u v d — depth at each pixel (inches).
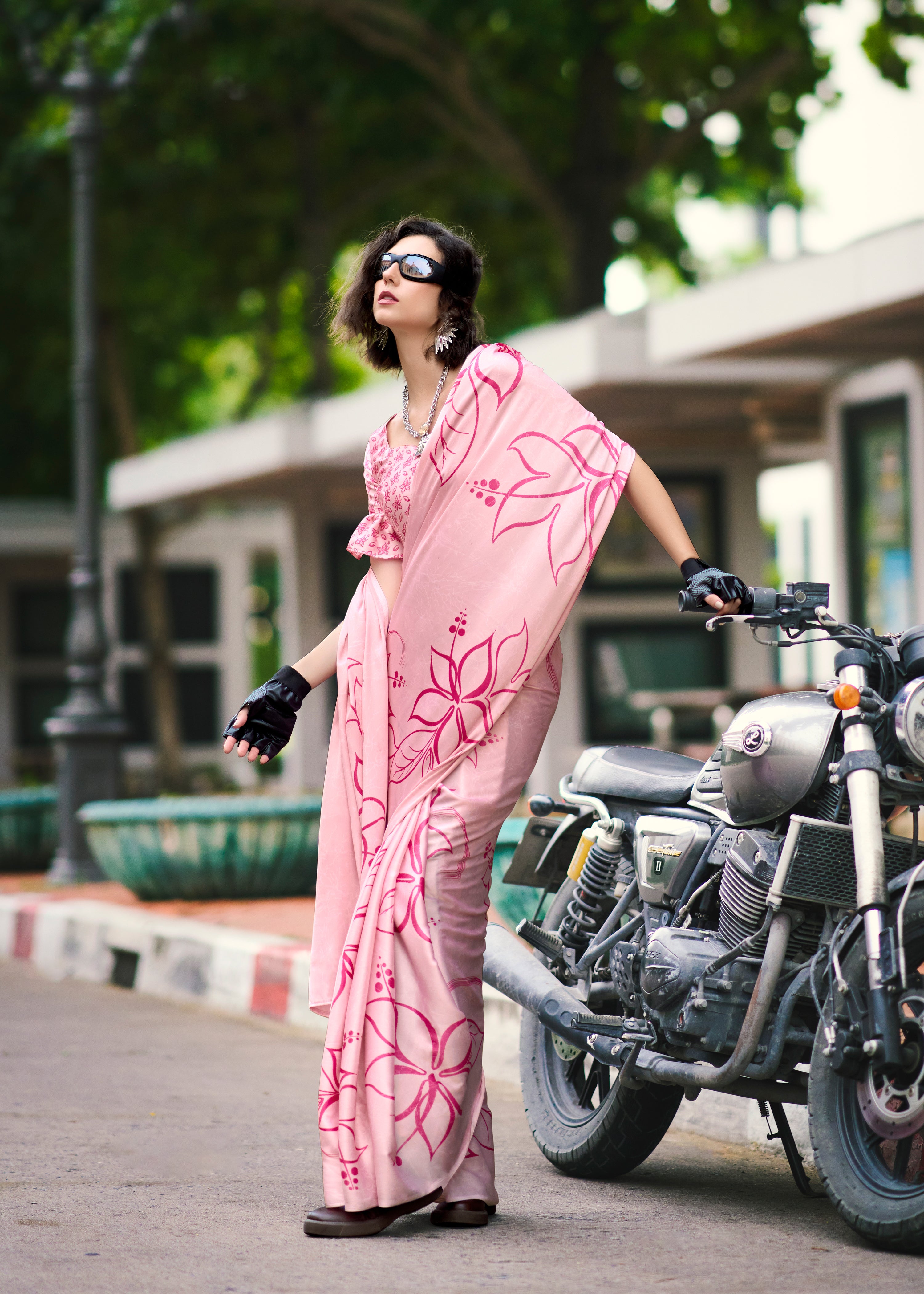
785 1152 256.7
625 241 1227.9
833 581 818.2
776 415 871.1
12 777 1471.5
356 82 984.9
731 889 230.2
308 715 1125.1
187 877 544.7
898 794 223.0
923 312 592.7
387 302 236.4
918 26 849.5
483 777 227.8
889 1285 201.6
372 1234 226.5
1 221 1168.2
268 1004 442.0
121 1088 344.8
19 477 1502.2
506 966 268.8
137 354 1428.4
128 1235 230.4
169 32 987.3
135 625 1503.4
